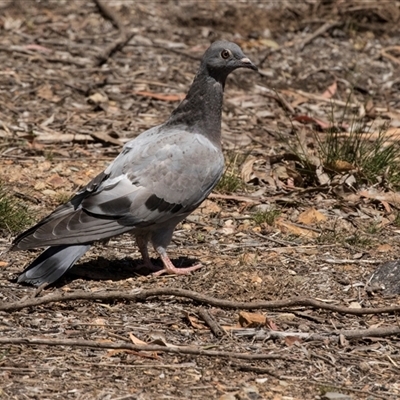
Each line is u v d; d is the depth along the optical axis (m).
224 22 20.45
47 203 12.75
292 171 13.62
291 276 10.76
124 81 17.59
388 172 13.75
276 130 15.91
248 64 10.95
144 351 8.77
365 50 19.84
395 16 21.08
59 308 9.71
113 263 11.08
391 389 8.47
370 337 9.38
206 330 9.40
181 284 10.47
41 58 18.09
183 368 8.57
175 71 18.27
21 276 10.02
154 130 11.14
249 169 13.84
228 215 12.70
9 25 19.48
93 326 9.34
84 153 14.60
